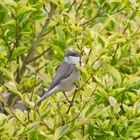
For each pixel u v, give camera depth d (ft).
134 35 39.11
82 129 34.71
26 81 38.17
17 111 33.81
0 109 39.88
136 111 34.83
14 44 37.86
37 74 36.14
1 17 37.83
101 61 34.04
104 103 37.11
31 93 36.81
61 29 39.78
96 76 34.22
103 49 33.53
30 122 33.76
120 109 34.91
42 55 41.68
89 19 42.16
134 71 44.65
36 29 41.42
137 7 40.68
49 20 39.83
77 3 43.68
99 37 34.50
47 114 33.50
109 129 34.35
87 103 33.01
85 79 33.30
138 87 37.04
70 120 33.58
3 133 33.45
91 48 34.09
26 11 36.42
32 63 42.63
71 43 38.63
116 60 39.14
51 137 32.45
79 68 32.63
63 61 35.50
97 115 33.50
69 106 34.06
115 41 34.30
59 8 40.52
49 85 36.19
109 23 44.39
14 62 40.09
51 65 37.01
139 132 35.91
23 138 34.04
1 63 37.17
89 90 33.42
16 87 34.88
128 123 35.42
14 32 37.55
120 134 34.53
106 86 34.96
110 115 34.55
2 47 37.65
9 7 37.06
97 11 42.11
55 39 38.24
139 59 43.60
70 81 34.76
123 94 35.94
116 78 35.47
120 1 40.63
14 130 33.58
